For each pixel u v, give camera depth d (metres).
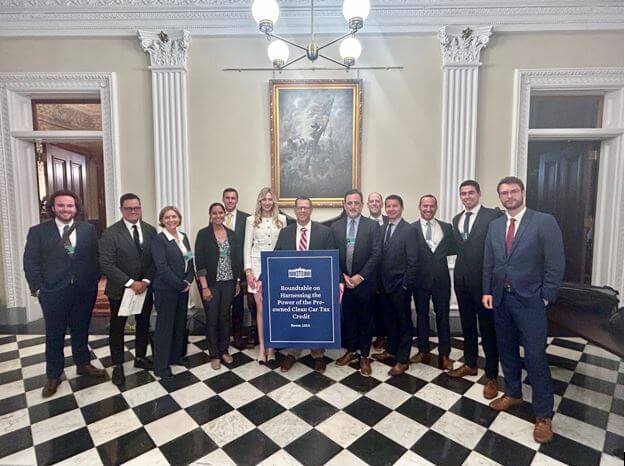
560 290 2.79
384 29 3.71
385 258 2.68
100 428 2.09
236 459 1.84
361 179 3.82
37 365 2.90
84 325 2.67
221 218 2.81
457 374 2.67
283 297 2.66
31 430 2.08
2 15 3.68
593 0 3.56
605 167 3.92
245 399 2.40
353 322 2.86
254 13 2.50
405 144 3.80
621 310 2.23
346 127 3.75
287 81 3.71
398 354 2.75
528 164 4.62
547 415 1.99
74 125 4.83
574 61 3.69
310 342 2.67
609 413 2.22
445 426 2.10
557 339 3.36
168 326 2.67
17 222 3.88
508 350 2.22
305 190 3.81
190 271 2.79
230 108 3.80
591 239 4.08
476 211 2.54
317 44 3.74
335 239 2.73
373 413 2.23
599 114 3.92
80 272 2.49
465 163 3.74
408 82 3.76
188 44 3.71
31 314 3.89
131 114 3.81
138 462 1.83
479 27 3.62
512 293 2.07
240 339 3.21
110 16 3.69
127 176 3.86
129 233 2.67
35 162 4.07
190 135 3.81
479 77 3.74
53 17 3.69
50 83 3.77
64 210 2.42
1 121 3.79
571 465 1.79
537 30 3.65
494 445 1.94
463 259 2.53
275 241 2.93
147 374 2.74
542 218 2.01
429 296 2.82
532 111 4.25
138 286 2.62
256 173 3.85
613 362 2.89
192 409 2.29
